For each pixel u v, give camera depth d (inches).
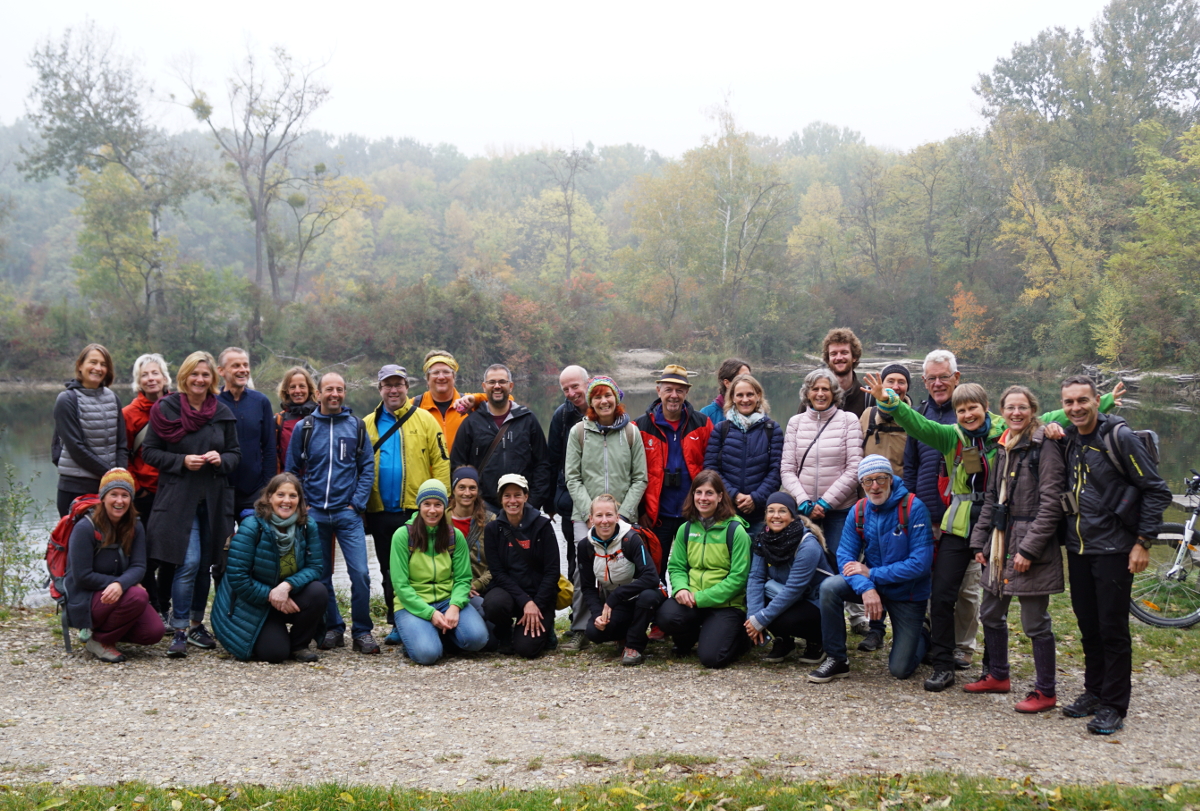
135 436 233.8
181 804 129.8
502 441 244.5
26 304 1514.5
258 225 1718.8
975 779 138.1
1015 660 215.3
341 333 1549.0
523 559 228.7
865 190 2491.4
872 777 140.3
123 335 1444.4
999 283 1905.8
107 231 1477.6
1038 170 1823.3
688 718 174.6
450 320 1576.0
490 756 155.2
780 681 199.6
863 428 228.4
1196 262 1300.4
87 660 210.2
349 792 134.3
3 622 243.3
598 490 232.2
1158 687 194.2
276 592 212.2
